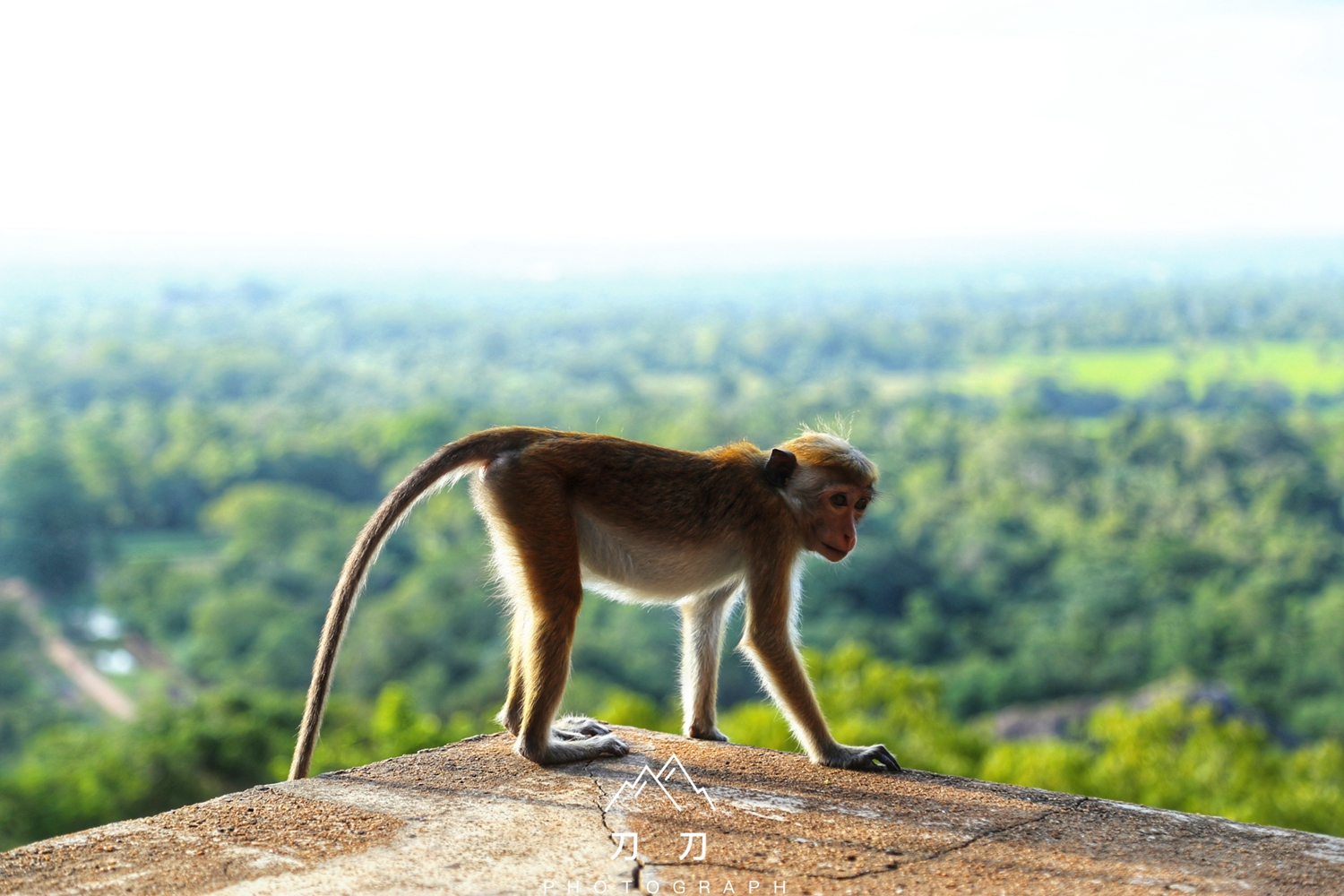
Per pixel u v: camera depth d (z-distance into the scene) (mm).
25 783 35250
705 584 6293
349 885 4172
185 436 132375
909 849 4598
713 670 6500
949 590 82125
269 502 101688
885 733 25375
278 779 35125
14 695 69438
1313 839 4773
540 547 5719
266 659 74812
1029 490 104688
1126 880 4336
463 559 78625
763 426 136500
